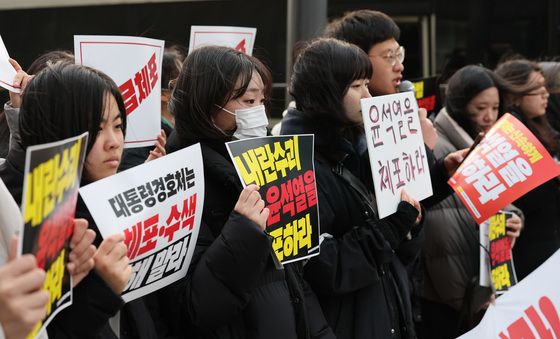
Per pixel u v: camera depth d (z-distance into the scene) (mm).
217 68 3742
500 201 4973
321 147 4297
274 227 3689
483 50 11047
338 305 4215
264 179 3672
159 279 3244
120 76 4297
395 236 4270
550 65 7949
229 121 3812
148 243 3135
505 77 6809
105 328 2961
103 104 2971
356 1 10664
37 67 4172
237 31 5570
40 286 2137
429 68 10945
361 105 4195
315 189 3926
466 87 5914
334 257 4062
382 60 5133
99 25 9039
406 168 4465
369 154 4207
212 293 3332
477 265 5539
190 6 8758
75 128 2912
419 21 10883
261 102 3895
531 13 10898
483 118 5926
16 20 9398
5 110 3793
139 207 3098
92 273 2764
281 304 3643
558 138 7348
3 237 2629
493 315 4945
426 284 5695
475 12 11055
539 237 6266
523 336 4969
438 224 5531
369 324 4207
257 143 3695
